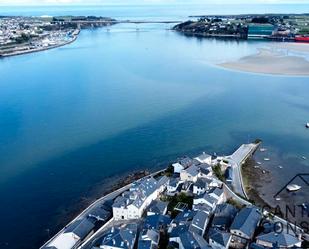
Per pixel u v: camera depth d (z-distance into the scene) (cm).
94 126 17988
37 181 13112
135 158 14688
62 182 13012
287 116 18925
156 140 16325
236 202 11025
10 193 12394
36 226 10625
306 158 14375
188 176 12112
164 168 13775
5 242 10006
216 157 14375
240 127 17675
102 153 15150
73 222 10356
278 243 8531
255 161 14262
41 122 18725
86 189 12519
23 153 15275
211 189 11200
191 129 17488
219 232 9031
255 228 9400
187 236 8750
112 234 9244
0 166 14238
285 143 15800
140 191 11044
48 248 9000
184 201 11056
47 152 15312
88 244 9375
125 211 10362
